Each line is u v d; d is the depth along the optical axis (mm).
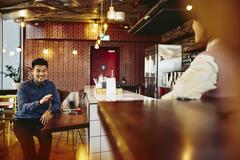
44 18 9344
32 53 10289
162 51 8141
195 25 1478
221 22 1233
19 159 4273
